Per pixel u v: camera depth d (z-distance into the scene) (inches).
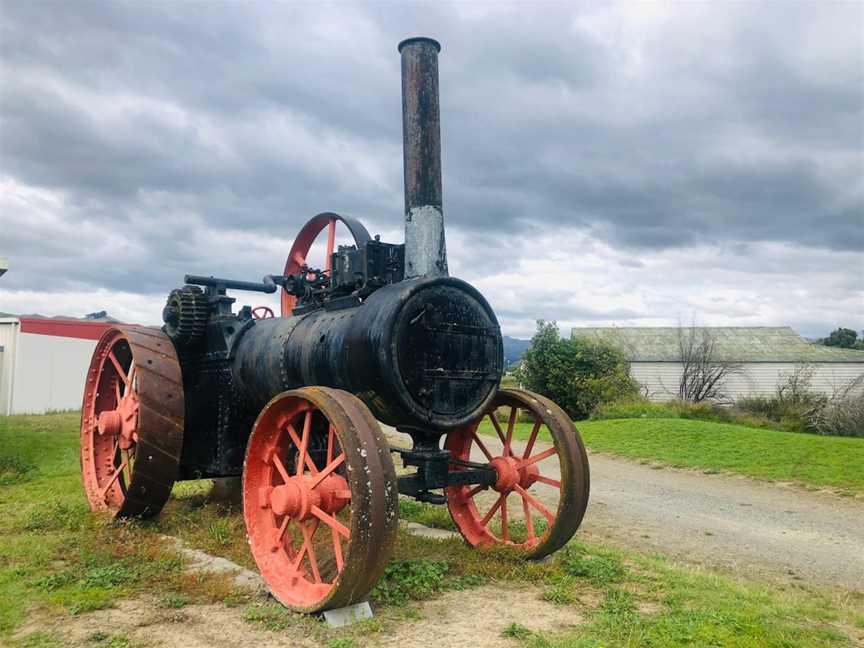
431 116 230.4
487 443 705.6
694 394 1189.1
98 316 1535.4
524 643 159.3
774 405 1026.7
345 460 180.2
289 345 239.8
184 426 281.1
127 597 188.7
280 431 208.5
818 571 267.0
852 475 478.6
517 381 1110.4
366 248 228.5
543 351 1073.5
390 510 168.4
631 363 1299.2
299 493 188.1
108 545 237.0
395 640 160.7
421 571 206.1
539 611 183.2
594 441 690.2
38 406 962.7
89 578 200.1
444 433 217.2
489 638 162.2
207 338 285.4
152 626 168.6
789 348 1381.6
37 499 323.3
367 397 206.2
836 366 1289.4
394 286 213.0
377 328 198.2
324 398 180.4
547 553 228.2
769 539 320.5
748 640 163.8
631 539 311.1
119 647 154.3
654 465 560.7
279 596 184.1
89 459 300.4
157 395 260.1
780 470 507.5
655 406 1000.2
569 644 155.0
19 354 944.9
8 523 270.8
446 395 210.4
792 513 381.7
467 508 262.7
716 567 266.5
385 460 171.9
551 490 438.9
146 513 270.5
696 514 376.5
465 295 218.8
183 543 244.1
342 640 157.5
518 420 905.5
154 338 275.9
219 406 280.7
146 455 255.9
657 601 195.3
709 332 1327.5
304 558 219.9
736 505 403.5
